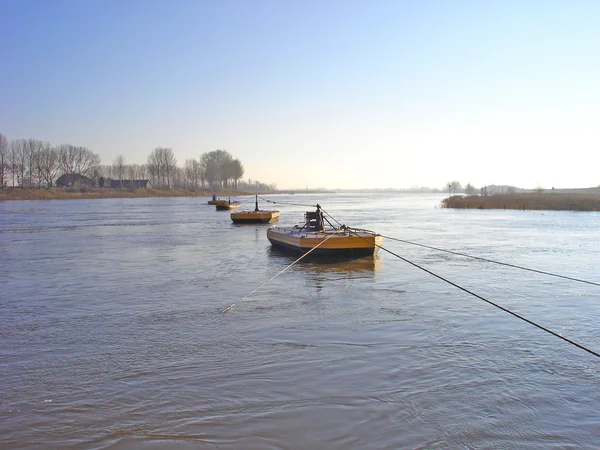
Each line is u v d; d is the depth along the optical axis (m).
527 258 24.50
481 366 10.00
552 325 12.80
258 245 30.77
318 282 18.52
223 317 13.76
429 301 15.38
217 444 7.25
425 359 10.40
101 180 162.62
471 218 55.78
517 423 7.78
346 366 10.04
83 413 8.21
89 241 33.41
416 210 77.00
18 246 30.64
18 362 10.55
